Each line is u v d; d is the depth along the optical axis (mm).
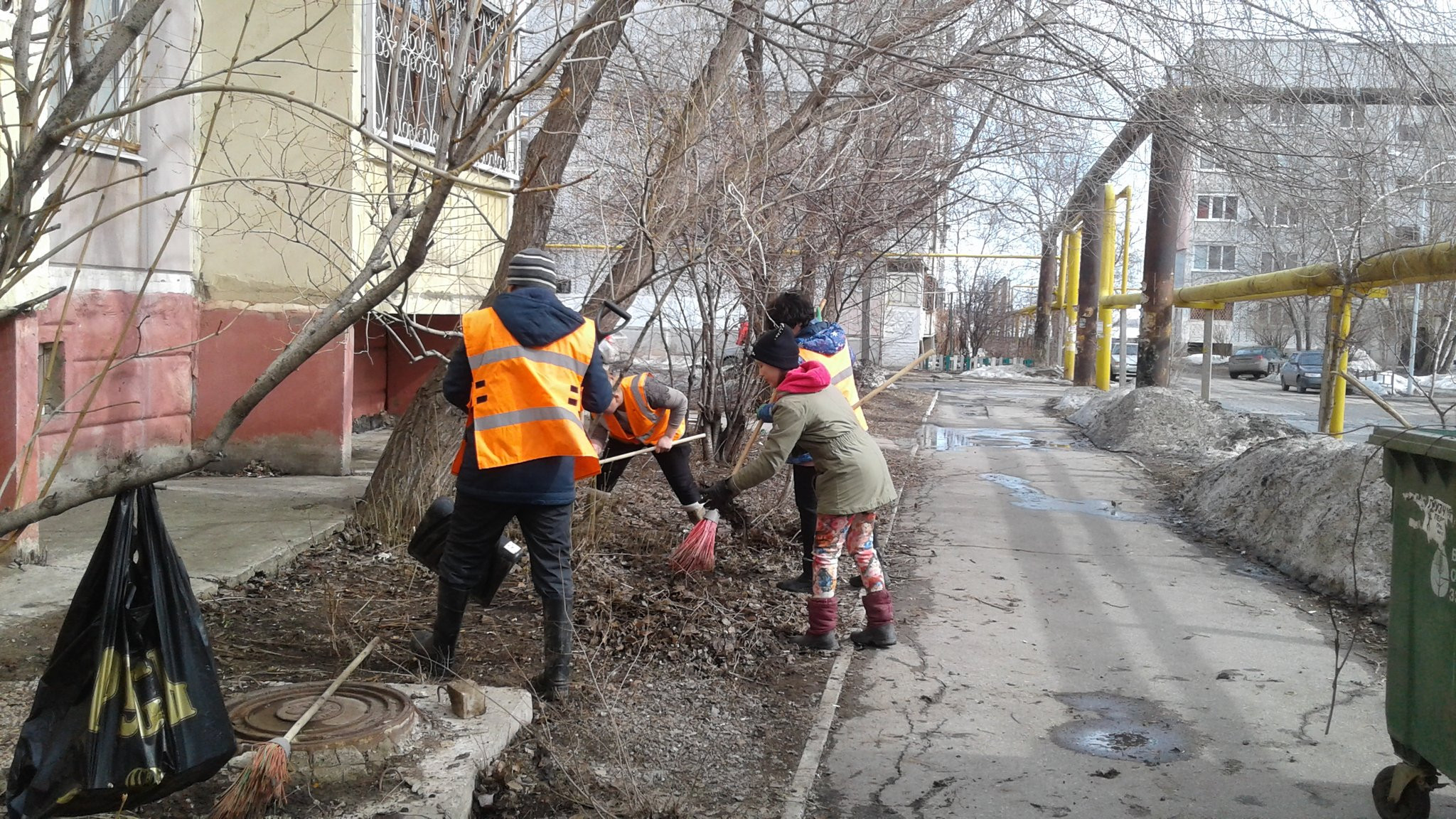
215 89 2277
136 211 7648
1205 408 14258
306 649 4781
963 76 7375
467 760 3512
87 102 2230
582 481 7371
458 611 4461
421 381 12602
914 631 5770
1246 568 7227
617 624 5367
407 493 6773
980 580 6855
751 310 9156
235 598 5473
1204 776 4004
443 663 4508
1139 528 8586
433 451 6836
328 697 3414
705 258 7918
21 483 2498
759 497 8789
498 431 4180
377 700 3756
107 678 2869
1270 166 6980
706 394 9742
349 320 2561
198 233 8484
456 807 3230
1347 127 6844
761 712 4605
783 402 5379
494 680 4531
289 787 3250
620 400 6551
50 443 6898
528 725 3990
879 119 8680
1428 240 7383
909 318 34531
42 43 5352
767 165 8055
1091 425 16172
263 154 8297
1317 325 40156
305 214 8312
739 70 8297
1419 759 3479
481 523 4371
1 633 4699
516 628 5305
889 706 4699
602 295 7441
